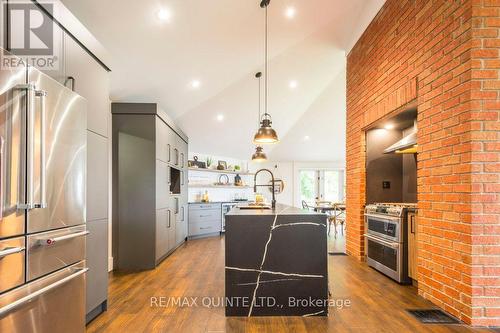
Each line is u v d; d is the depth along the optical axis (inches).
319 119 316.2
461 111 92.7
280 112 282.4
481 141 88.7
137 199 163.3
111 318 97.5
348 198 191.5
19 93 59.1
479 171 88.5
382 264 145.3
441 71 102.1
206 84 196.9
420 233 113.9
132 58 139.7
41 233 65.9
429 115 108.4
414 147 139.6
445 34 100.2
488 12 89.0
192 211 266.2
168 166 192.2
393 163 174.1
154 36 129.7
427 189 109.5
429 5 108.9
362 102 170.1
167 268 161.8
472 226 88.2
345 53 200.8
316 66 220.1
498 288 87.7
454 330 86.6
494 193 88.2
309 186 417.1
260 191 395.2
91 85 96.8
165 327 91.1
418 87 115.6
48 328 67.8
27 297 60.0
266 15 143.9
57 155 71.4
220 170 314.5
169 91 184.5
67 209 75.5
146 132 164.4
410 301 109.8
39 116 63.2
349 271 150.2
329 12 157.8
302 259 102.3
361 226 171.5
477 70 88.8
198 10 124.2
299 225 103.3
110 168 163.2
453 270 95.8
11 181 57.3
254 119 277.6
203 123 255.0
